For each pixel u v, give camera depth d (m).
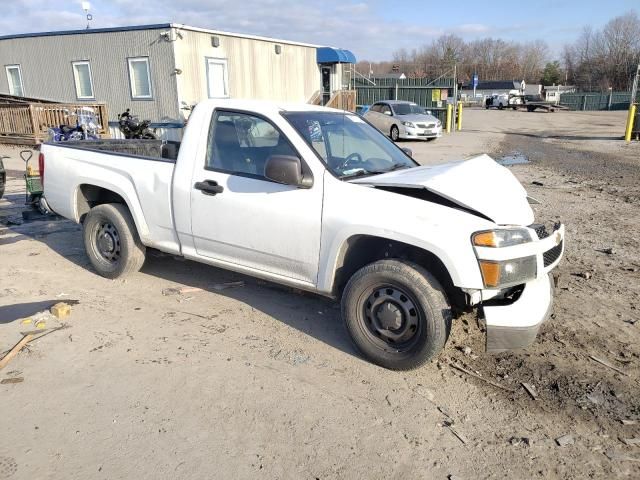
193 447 2.98
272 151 4.22
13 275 5.53
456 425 3.22
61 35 20.27
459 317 4.54
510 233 3.47
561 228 3.99
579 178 12.51
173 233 4.86
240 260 4.48
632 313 4.77
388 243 3.98
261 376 3.69
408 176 3.99
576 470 2.86
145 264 5.92
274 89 23.55
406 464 2.88
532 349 4.11
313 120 4.45
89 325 4.40
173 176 4.73
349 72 29.86
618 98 58.88
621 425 3.23
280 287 5.30
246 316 4.64
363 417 3.27
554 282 4.45
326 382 3.64
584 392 3.55
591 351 4.08
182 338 4.21
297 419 3.24
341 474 2.80
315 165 4.00
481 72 107.19
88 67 20.12
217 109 4.55
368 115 23.72
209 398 3.43
